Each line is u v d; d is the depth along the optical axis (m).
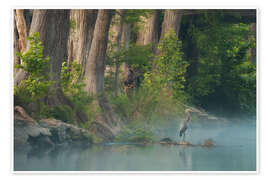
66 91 40.19
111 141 38.41
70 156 25.39
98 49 43.69
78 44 46.53
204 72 80.50
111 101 47.28
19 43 42.78
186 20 79.12
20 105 32.00
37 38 33.69
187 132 49.34
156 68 59.78
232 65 82.25
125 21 58.06
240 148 32.97
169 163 23.61
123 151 29.36
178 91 59.28
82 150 29.09
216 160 25.36
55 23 36.19
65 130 32.62
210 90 79.12
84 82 43.28
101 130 38.62
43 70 35.25
